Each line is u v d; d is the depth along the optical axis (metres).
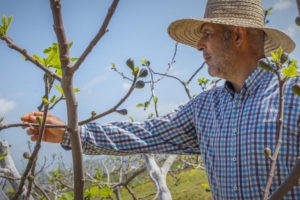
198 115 2.20
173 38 2.50
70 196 1.92
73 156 1.31
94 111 1.47
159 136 2.32
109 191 1.90
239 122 1.92
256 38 2.04
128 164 6.79
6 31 1.23
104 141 2.21
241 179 1.85
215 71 2.06
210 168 2.08
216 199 2.05
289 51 2.25
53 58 1.50
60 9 1.18
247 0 2.05
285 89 1.81
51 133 1.92
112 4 1.04
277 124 1.77
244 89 1.95
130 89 1.37
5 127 1.32
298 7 0.87
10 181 2.22
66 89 1.23
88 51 1.12
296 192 1.63
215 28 2.04
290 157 1.73
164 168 3.94
